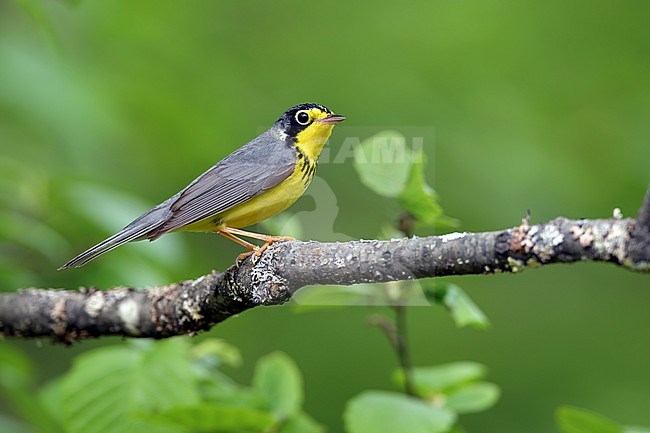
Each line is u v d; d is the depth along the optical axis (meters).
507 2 14.85
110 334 7.79
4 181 9.44
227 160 8.75
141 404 7.50
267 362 8.03
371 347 13.87
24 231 9.23
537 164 13.91
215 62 14.73
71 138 12.95
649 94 14.45
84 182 10.38
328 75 14.61
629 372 13.55
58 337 7.88
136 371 7.62
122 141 13.70
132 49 14.57
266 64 14.88
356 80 14.49
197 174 14.10
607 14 14.69
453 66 14.57
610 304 14.33
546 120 14.41
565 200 13.80
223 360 8.75
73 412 7.52
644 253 5.03
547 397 13.25
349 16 15.15
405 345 7.84
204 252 14.22
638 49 14.59
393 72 14.52
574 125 14.41
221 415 7.07
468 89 14.42
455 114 14.22
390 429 7.04
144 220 8.38
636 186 13.93
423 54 14.61
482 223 13.65
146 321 7.55
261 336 14.09
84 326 7.75
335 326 14.14
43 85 12.83
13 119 12.70
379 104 14.19
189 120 14.00
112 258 9.13
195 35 14.98
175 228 8.26
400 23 14.88
